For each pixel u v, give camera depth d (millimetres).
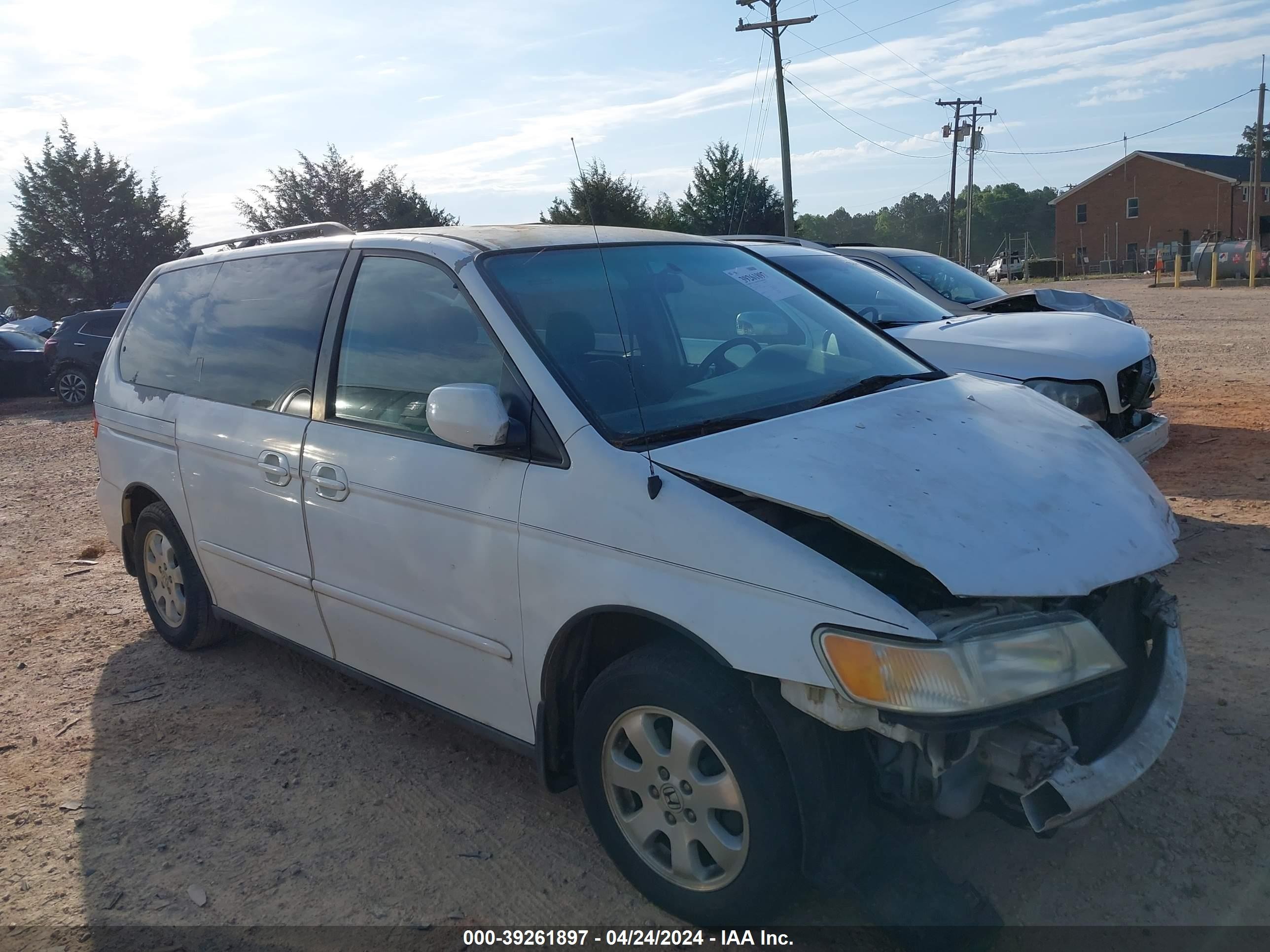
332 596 3818
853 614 2432
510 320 3266
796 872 2613
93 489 10141
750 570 2570
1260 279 38750
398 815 3570
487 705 3342
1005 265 71500
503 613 3141
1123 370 6047
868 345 3988
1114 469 3150
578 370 3178
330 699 4562
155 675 4945
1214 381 12172
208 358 4605
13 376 20375
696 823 2758
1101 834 3205
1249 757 3562
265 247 4543
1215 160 70062
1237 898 2885
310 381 3930
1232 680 4129
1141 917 2838
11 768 4059
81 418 16922
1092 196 73188
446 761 3938
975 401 3479
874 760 2646
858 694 2393
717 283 3982
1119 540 2760
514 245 3639
